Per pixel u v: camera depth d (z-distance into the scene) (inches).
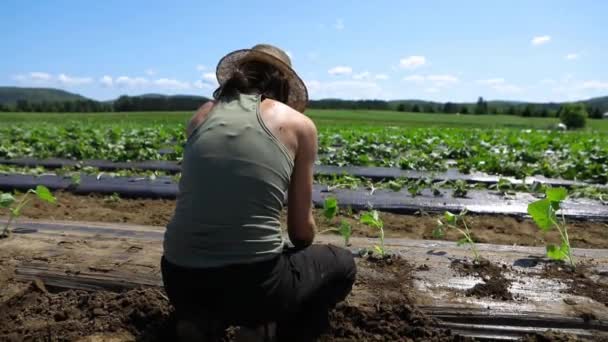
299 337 108.1
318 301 105.4
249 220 85.3
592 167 311.0
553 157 380.2
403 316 113.7
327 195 240.1
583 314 111.2
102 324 113.0
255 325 91.9
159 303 117.2
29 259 137.8
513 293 120.7
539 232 199.8
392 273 132.1
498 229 203.5
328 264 101.5
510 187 265.0
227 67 106.0
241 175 85.0
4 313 118.0
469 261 141.0
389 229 201.0
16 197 247.6
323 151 404.5
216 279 85.2
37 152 385.7
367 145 421.7
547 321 110.4
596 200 238.1
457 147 422.9
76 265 133.5
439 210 223.0
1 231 164.9
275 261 88.3
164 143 456.8
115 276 128.0
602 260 144.6
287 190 98.8
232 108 90.3
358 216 216.7
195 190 86.2
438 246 155.7
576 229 204.2
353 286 124.2
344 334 111.3
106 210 229.0
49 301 121.9
